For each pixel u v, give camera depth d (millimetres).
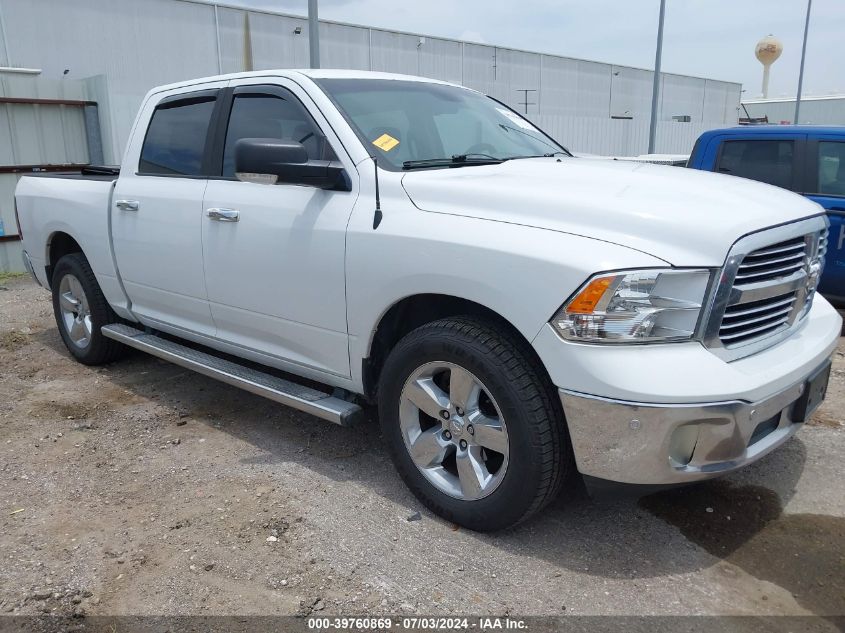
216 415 4445
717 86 43156
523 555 2891
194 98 4336
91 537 3074
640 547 2941
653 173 3289
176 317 4480
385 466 3709
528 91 31703
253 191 3744
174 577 2781
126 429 4242
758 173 6656
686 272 2520
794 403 2926
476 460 2963
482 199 2947
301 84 3693
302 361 3670
